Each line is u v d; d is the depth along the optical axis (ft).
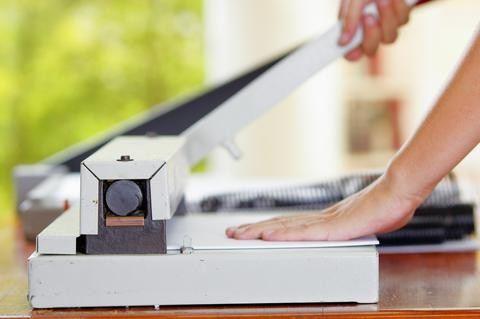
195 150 5.08
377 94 15.67
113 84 29.66
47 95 29.73
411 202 3.90
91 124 29.78
